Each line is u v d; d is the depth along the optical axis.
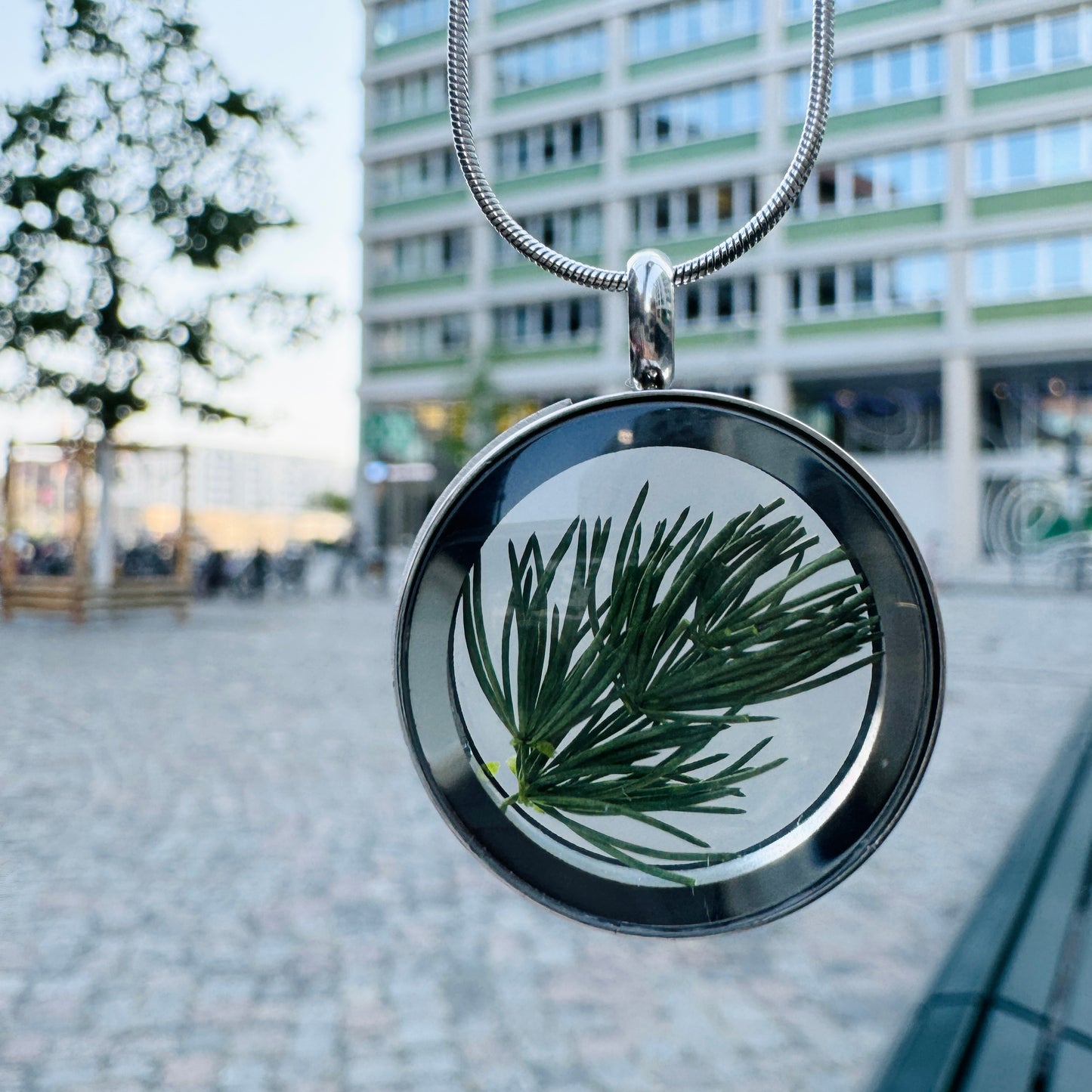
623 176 29.42
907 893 3.99
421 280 35.50
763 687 0.49
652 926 0.48
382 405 37.28
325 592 23.80
